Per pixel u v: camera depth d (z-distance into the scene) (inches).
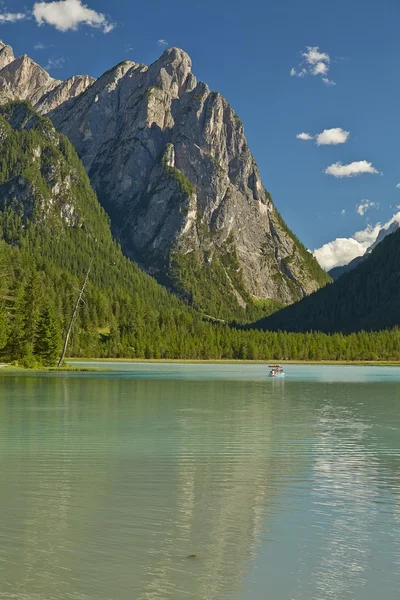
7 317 5516.7
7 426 1887.3
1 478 1163.3
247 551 781.9
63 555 757.3
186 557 759.1
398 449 1503.4
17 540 808.3
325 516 929.5
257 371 6845.5
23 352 5531.5
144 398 2942.9
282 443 1590.8
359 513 946.1
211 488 1096.2
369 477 1192.8
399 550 788.6
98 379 4515.3
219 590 668.7
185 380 4672.7
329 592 669.3
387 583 690.8
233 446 1534.2
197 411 2379.4
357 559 757.9
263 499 1024.2
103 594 652.7
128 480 1152.8
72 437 1665.8
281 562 746.2
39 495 1035.9
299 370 7623.0
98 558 749.9
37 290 6072.8
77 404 2596.0
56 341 5767.7
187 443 1581.0
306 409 2507.4
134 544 799.7
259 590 670.5
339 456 1411.2
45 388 3479.3
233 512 947.3
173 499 1018.7
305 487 1109.1
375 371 7342.5
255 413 2330.2
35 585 669.9
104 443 1567.4
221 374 5851.4
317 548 793.6
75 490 1072.2
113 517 912.9
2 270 6274.6
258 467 1282.0
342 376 5876.0
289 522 900.0
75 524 877.2
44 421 2014.0
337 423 2028.8
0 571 705.6
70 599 638.5
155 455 1408.7
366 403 2827.3
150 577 697.6
